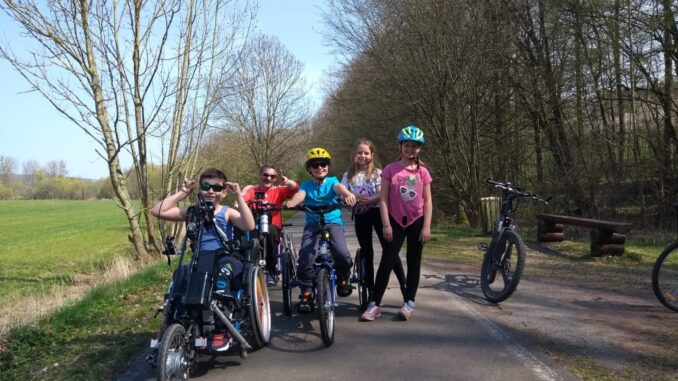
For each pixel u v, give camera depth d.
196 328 3.74
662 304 5.45
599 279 6.92
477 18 15.57
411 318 5.21
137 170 10.59
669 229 12.99
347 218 19.98
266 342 4.38
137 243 10.60
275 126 32.56
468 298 6.02
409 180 5.04
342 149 30.58
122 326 5.17
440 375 3.77
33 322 5.34
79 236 24.70
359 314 5.43
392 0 16.91
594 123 15.88
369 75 19.23
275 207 5.22
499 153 17.75
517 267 5.49
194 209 4.05
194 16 11.05
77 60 9.67
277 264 6.14
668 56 14.30
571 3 14.81
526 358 4.05
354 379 3.74
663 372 3.72
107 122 10.15
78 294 7.29
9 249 19.66
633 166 14.45
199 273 3.78
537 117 16.95
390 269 5.08
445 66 16.02
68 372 3.98
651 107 14.88
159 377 3.19
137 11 9.97
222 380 3.78
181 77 11.10
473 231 14.12
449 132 17.05
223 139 27.69
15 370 4.08
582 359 4.01
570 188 15.05
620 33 14.52
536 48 16.20
